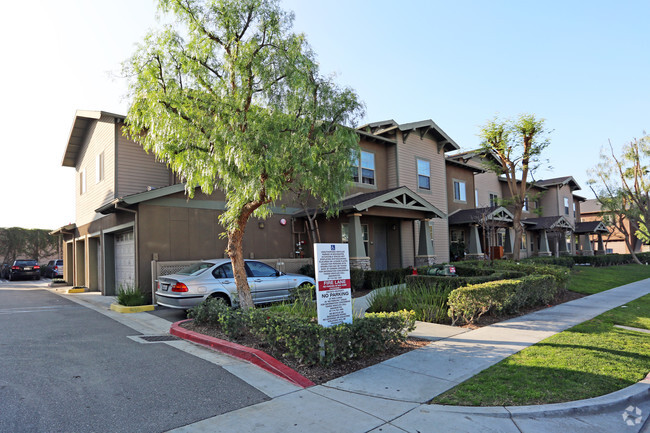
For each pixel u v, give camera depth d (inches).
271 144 277.9
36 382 207.3
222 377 217.9
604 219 1360.7
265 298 431.2
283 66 307.7
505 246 1071.6
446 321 361.7
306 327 233.8
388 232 748.0
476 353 257.0
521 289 398.6
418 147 812.0
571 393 188.7
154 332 334.6
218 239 550.9
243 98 299.4
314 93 316.2
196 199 533.6
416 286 454.3
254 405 181.8
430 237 727.7
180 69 313.1
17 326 354.3
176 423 163.2
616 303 460.8
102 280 618.2
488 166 837.8
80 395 190.5
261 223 598.5
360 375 220.7
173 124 292.2
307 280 472.7
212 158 295.3
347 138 314.2
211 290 392.2
